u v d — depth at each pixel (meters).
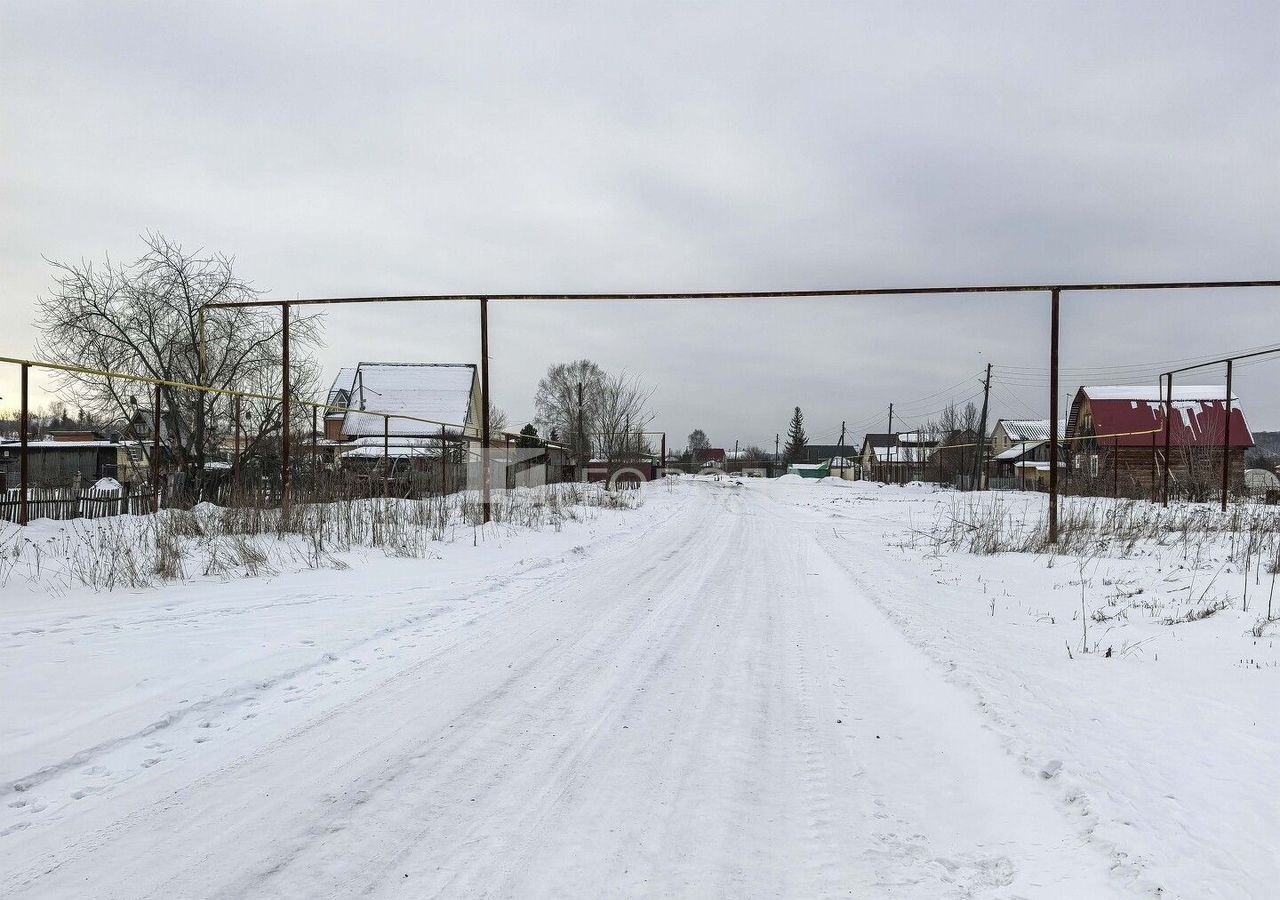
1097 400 48.56
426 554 13.19
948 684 5.62
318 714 5.07
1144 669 5.75
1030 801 3.72
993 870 3.14
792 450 133.25
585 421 66.12
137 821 3.55
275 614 8.08
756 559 13.96
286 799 3.79
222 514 14.64
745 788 3.98
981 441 51.56
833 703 5.41
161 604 8.41
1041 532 15.88
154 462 15.80
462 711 5.16
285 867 3.15
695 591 10.24
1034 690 5.30
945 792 3.91
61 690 5.34
